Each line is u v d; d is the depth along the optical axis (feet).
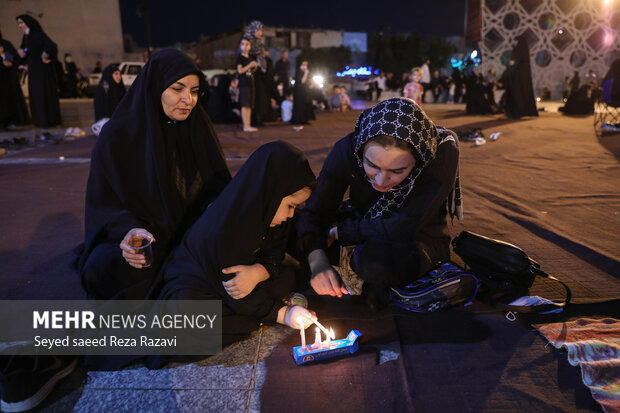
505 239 10.25
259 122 33.40
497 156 20.61
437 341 6.49
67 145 23.77
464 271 7.36
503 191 14.44
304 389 5.61
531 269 7.11
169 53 7.02
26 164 18.92
